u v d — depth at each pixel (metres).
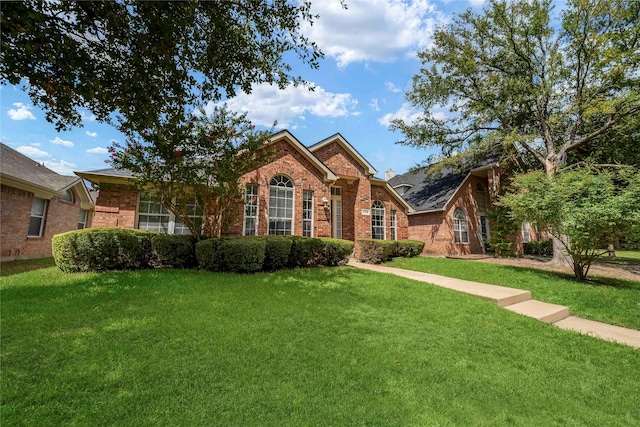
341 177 14.97
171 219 11.57
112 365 3.25
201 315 4.83
